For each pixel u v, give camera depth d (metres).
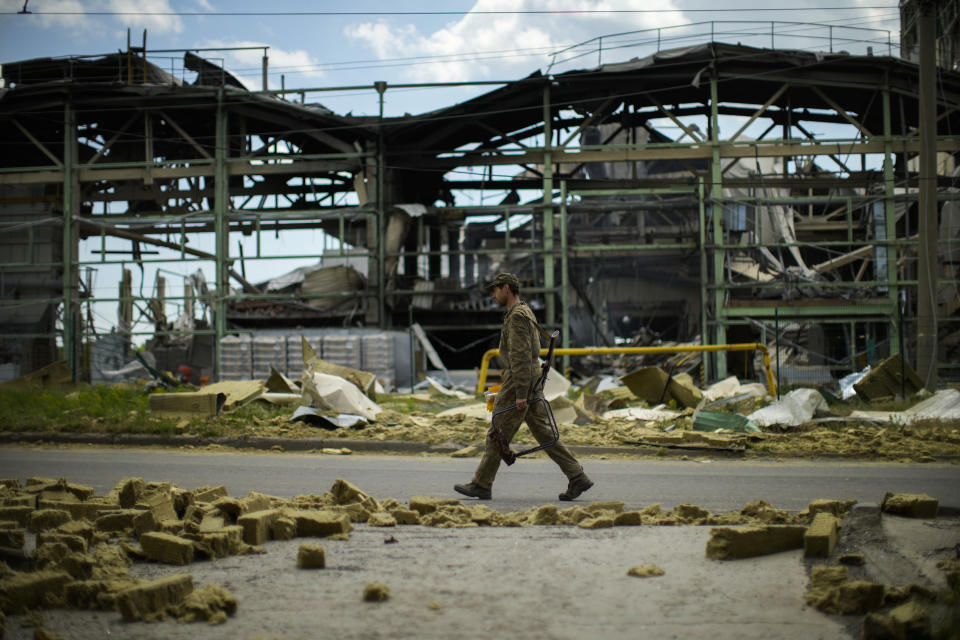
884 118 30.06
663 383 15.58
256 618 3.26
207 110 32.41
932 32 17.69
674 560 4.09
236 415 12.70
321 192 35.12
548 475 8.24
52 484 5.91
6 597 3.30
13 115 32.25
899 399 16.28
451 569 3.94
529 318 6.30
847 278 37.03
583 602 3.42
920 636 2.93
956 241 29.28
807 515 5.12
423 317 32.16
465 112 31.05
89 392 16.34
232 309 31.67
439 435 11.10
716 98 30.20
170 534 4.24
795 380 23.64
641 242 34.84
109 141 32.28
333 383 13.03
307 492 7.06
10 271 32.28
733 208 30.56
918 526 4.57
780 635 3.04
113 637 3.05
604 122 32.84
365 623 3.18
